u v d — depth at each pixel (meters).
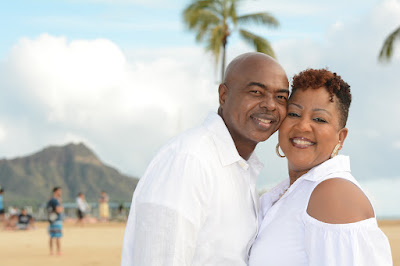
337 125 2.80
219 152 2.76
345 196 2.45
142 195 2.62
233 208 2.74
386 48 24.36
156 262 2.50
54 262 11.45
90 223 29.28
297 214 2.69
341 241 2.39
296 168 2.88
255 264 2.76
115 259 11.96
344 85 2.82
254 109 2.80
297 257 2.64
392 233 17.70
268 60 2.84
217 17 27.69
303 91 2.81
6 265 10.98
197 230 2.60
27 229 25.06
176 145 2.71
